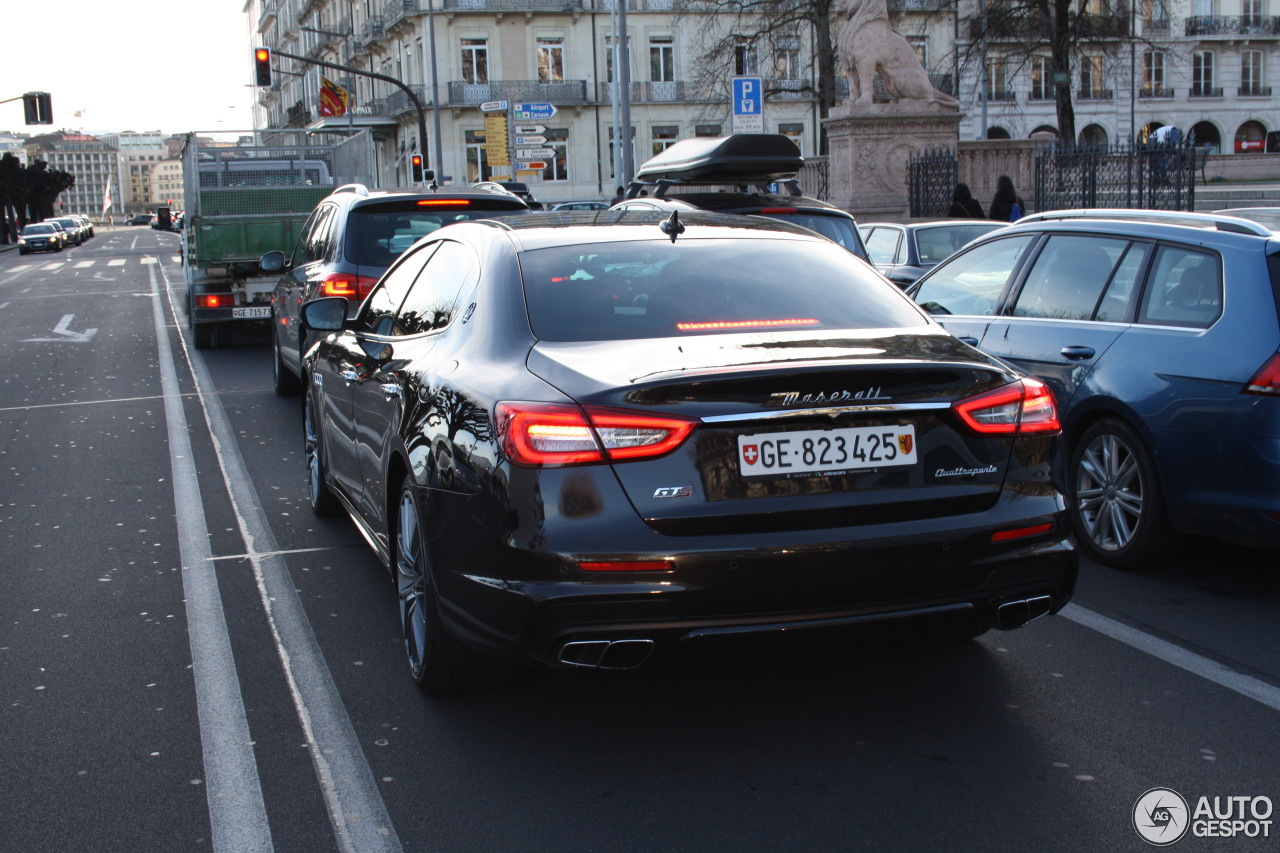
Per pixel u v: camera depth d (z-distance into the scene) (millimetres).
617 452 3248
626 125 24953
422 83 59500
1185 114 65250
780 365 3316
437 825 3193
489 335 3891
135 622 5020
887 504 3357
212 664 4492
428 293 4762
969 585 3424
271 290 15688
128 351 16094
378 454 4602
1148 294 5426
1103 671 4219
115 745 3773
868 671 4258
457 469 3564
